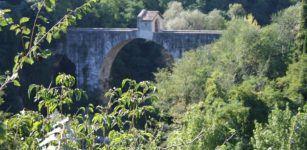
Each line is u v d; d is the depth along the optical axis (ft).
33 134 34.32
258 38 242.37
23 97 269.64
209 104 191.21
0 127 27.76
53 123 35.12
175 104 231.09
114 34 313.94
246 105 182.09
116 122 40.68
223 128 141.79
